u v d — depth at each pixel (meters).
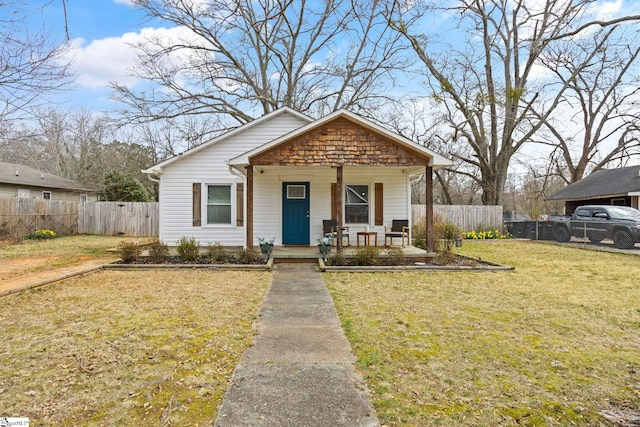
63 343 3.87
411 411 2.57
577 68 20.30
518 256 11.52
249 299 5.82
